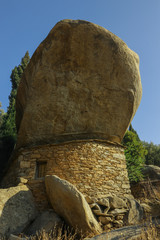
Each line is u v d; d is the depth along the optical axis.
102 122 9.67
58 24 9.80
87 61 9.66
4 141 14.62
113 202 7.69
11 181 9.59
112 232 6.18
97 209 7.20
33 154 9.00
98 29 9.84
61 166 8.36
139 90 10.58
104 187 8.28
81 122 9.52
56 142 9.30
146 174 14.97
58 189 6.71
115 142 9.54
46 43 10.02
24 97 11.34
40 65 9.85
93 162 8.54
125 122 10.08
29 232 6.48
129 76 10.04
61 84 9.68
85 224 6.20
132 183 13.74
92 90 9.66
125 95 9.93
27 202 7.29
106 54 9.74
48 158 8.72
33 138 9.62
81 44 9.66
